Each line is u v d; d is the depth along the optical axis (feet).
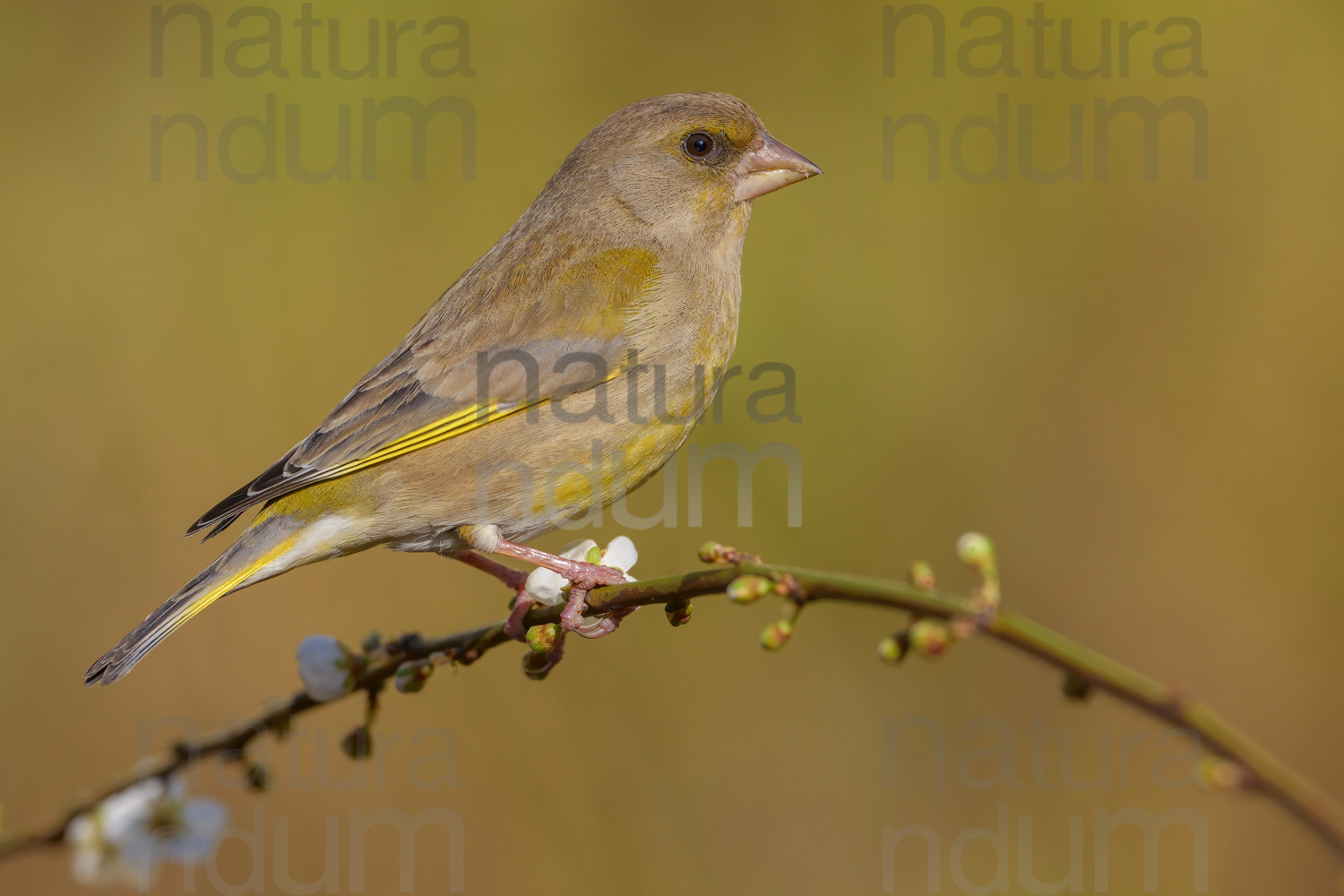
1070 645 10.64
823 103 40.11
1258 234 38.06
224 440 36.81
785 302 38.04
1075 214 38.83
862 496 36.52
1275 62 38.68
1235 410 37.09
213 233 37.99
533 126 39.78
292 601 35.24
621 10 40.78
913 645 10.93
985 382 37.68
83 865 14.15
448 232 38.88
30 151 38.04
